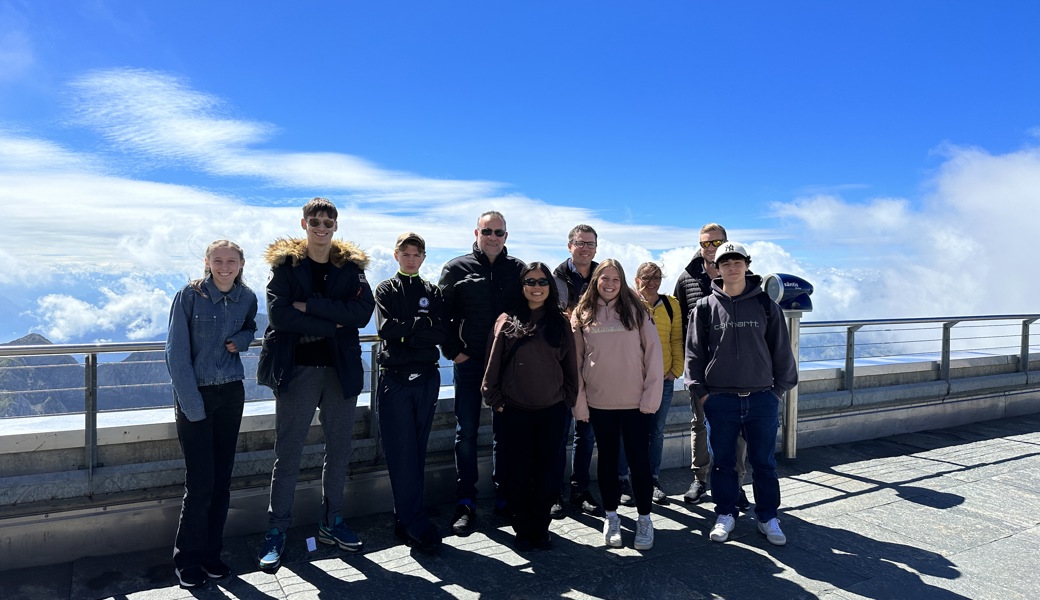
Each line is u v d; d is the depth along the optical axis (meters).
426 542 3.40
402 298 3.54
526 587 3.02
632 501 4.27
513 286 4.04
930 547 3.54
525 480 3.49
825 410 5.93
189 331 3.04
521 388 3.45
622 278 3.57
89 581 3.03
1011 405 7.27
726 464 3.71
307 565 3.26
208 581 3.05
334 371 3.38
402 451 3.49
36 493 3.18
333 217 3.28
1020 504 4.28
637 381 3.52
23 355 3.09
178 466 3.49
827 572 3.20
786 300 5.33
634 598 2.91
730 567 3.26
